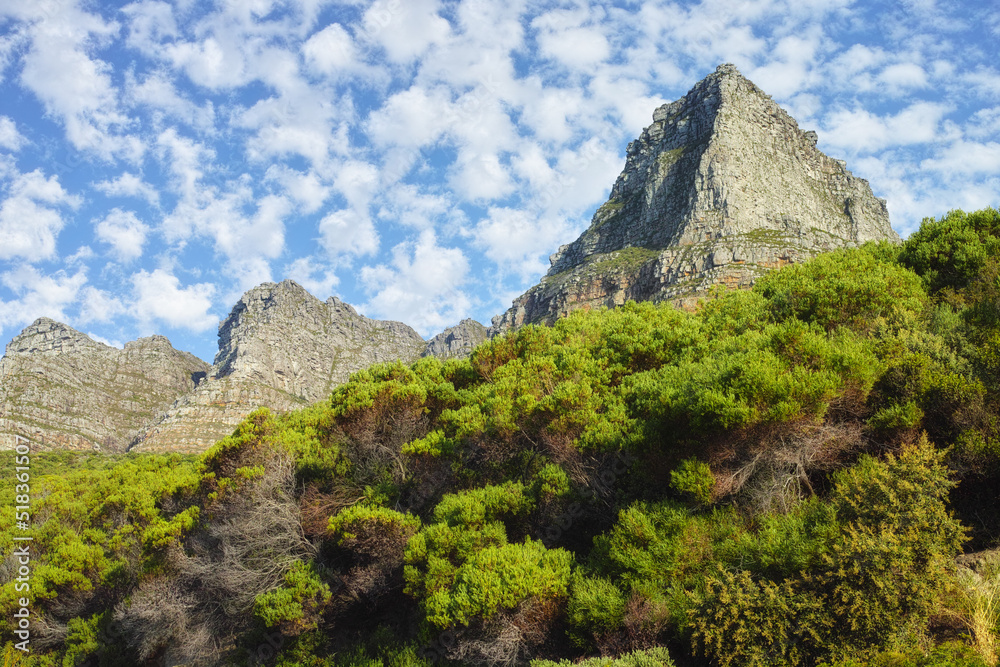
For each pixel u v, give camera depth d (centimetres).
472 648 1184
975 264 1535
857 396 1166
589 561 1241
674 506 1172
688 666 955
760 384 1134
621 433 1394
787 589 885
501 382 1873
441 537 1385
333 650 1591
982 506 1010
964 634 798
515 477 1644
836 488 996
